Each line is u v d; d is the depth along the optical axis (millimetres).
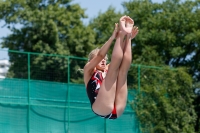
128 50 10555
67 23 42531
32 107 28578
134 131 31766
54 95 29516
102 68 11328
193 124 34062
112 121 31219
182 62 41562
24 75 30188
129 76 32406
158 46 41156
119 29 10570
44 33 41250
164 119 32406
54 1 44531
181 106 33281
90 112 30562
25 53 29234
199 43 40438
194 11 43031
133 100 32000
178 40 41406
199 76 40500
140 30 41438
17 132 27859
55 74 32250
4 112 27531
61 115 29531
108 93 10484
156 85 32719
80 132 29984
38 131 28625
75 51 42344
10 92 27938
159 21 41656
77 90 30297
